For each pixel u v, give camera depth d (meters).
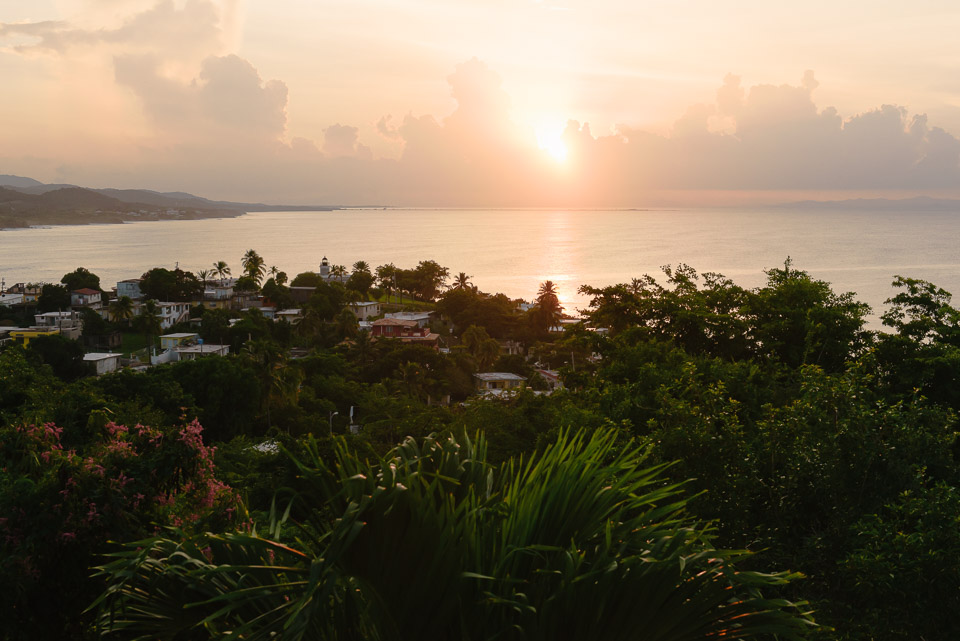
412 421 24.03
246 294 130.12
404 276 142.88
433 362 74.19
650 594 3.11
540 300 107.00
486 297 125.81
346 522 2.96
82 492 5.61
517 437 15.19
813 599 6.85
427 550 3.12
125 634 3.64
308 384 64.38
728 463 7.26
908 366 13.30
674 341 17.78
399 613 3.13
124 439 6.57
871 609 6.03
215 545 3.48
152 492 6.12
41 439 6.57
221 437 50.00
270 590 3.13
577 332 18.78
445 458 3.63
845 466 7.15
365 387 64.94
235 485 23.16
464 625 3.10
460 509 3.19
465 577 3.08
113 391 42.22
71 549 5.55
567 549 3.31
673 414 7.81
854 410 7.38
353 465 3.54
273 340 91.75
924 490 6.33
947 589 5.56
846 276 169.88
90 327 94.94
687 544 3.32
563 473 3.42
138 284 129.00
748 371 11.85
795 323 16.20
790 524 7.44
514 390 20.56
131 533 5.80
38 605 5.48
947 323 14.40
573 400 15.45
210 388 49.12
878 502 6.92
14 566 5.23
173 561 3.43
